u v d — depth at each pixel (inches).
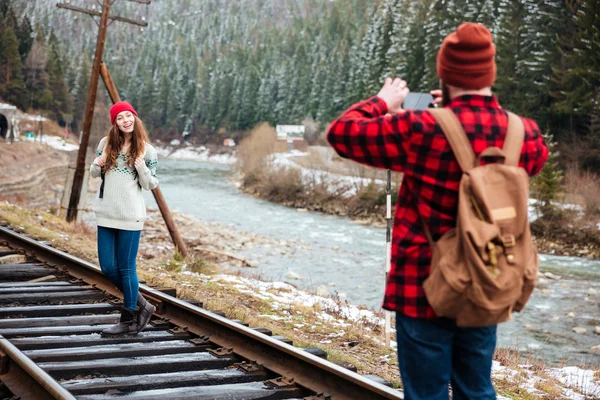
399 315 114.8
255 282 490.3
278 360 210.1
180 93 6648.6
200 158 5644.7
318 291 551.5
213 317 241.9
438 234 107.9
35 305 295.4
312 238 1238.3
